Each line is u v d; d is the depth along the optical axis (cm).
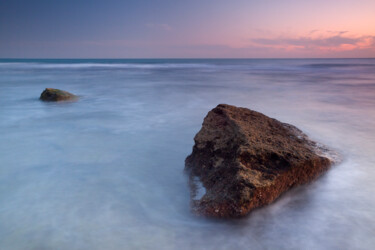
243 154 470
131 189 551
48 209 483
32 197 523
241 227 422
